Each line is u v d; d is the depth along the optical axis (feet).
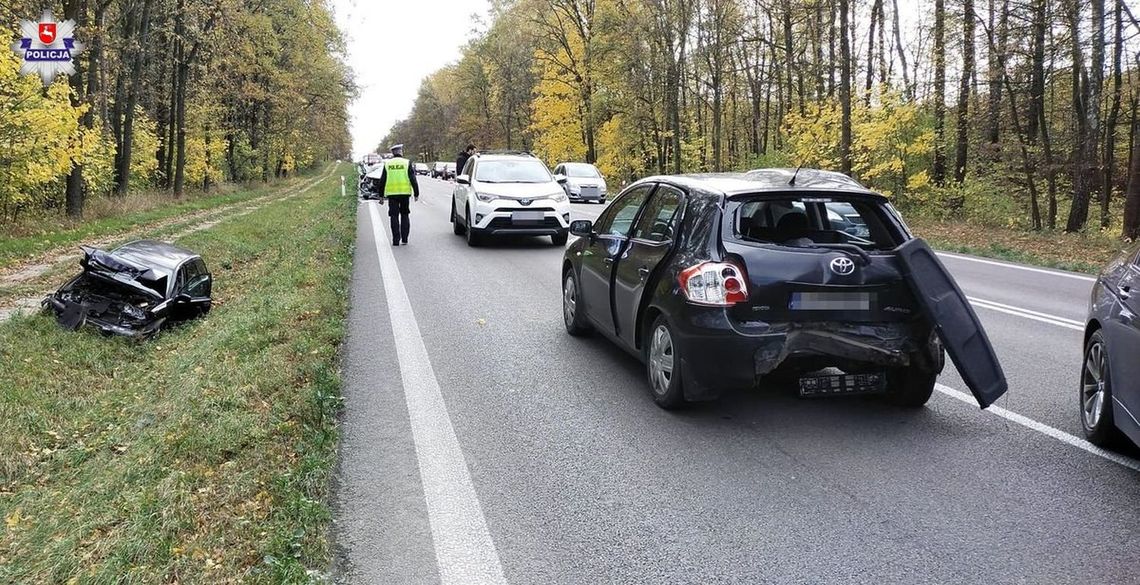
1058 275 38.78
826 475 13.78
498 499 12.92
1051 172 69.51
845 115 71.36
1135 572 10.53
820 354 15.43
